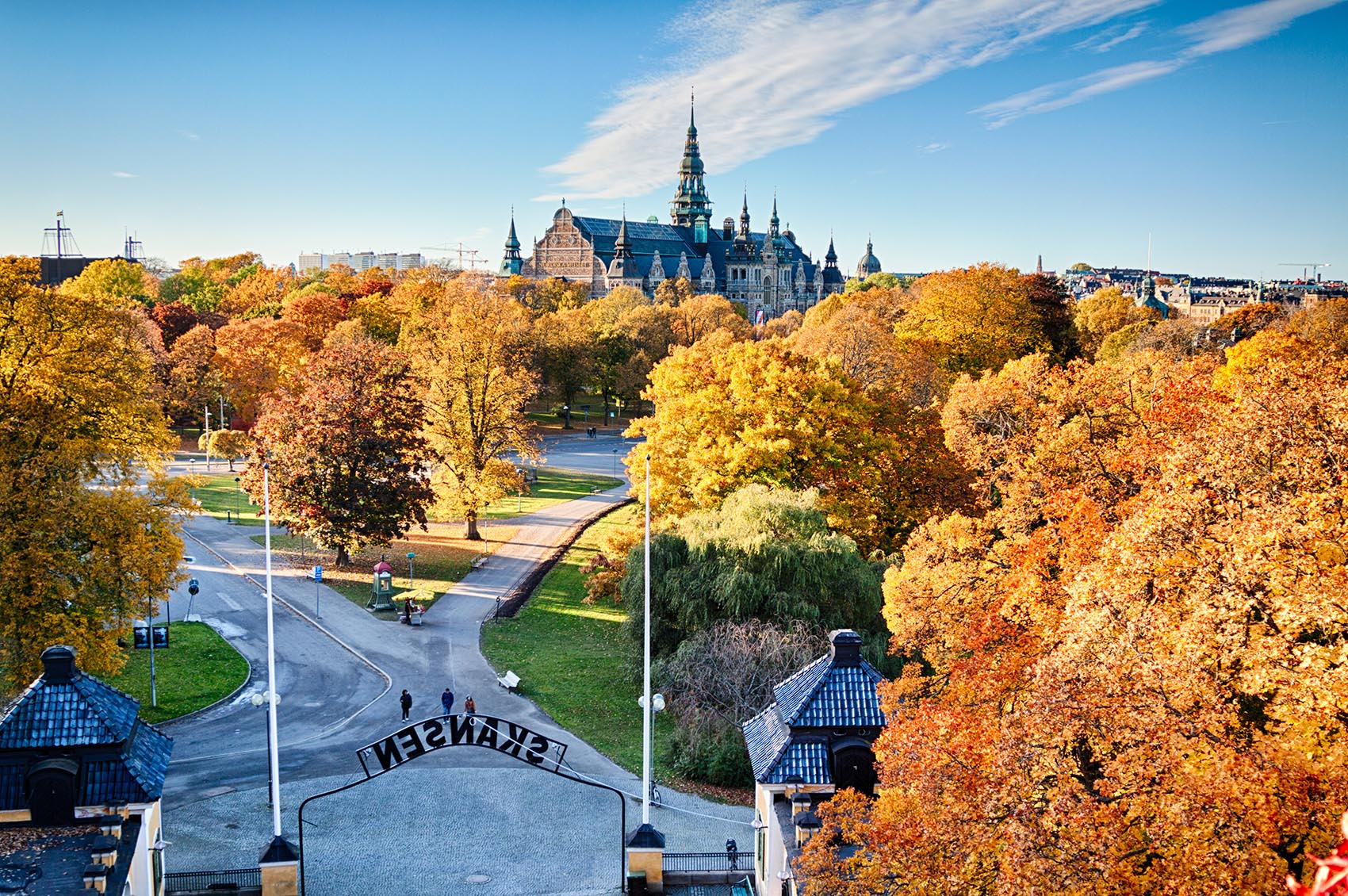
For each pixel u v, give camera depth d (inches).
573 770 1895.9
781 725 1384.1
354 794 1775.3
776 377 2824.8
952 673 1311.5
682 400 2955.2
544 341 6638.8
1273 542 979.3
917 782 1037.2
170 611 2738.7
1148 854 874.8
